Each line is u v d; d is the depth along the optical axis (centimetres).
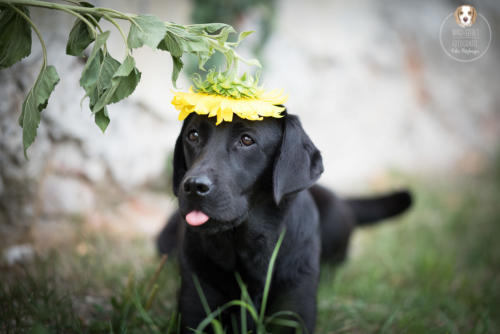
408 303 310
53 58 383
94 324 233
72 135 408
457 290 350
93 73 176
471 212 584
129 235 406
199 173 198
